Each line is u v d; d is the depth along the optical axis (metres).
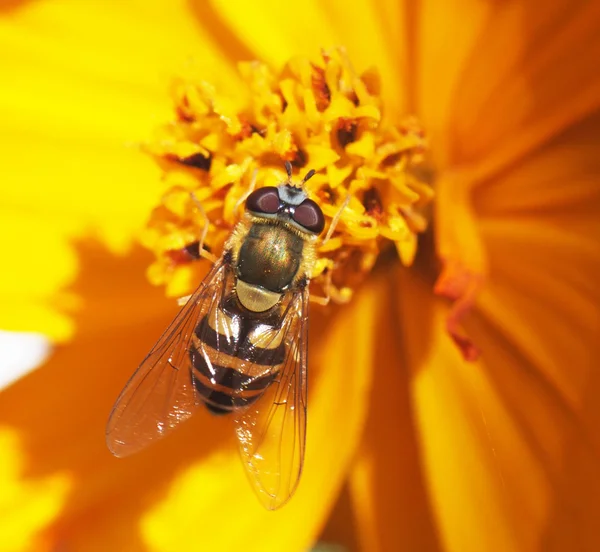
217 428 0.12
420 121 0.12
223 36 0.12
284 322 0.11
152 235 0.11
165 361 0.11
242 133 0.11
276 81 0.11
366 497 0.12
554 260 0.11
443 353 0.11
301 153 0.11
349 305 0.12
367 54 0.12
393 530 0.11
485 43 0.11
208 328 0.11
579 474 0.11
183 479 0.12
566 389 0.11
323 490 0.11
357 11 0.11
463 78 0.11
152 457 0.12
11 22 0.12
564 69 0.11
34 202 0.12
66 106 0.12
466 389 0.11
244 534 0.12
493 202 0.11
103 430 0.12
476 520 0.11
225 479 0.12
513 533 0.11
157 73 0.12
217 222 0.11
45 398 0.12
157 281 0.11
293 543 0.11
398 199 0.11
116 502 0.12
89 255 0.12
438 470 0.11
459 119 0.11
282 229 0.11
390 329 0.12
